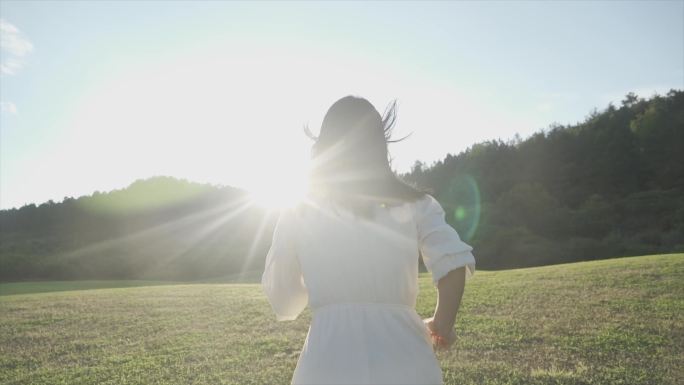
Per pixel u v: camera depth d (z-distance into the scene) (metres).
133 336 8.99
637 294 10.80
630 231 57.72
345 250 2.11
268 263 2.34
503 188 80.25
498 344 7.37
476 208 69.62
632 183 73.31
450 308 2.08
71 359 7.62
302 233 2.22
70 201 82.50
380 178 2.20
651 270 13.61
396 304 2.12
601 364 6.39
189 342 8.34
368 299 2.09
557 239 58.59
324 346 2.05
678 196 65.12
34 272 52.41
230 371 6.57
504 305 10.34
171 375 6.54
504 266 52.12
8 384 6.49
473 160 89.31
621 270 14.13
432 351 2.13
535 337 7.68
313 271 2.16
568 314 9.18
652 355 6.71
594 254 50.56
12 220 83.75
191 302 12.82
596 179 76.19
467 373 6.09
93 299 13.89
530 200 68.00
